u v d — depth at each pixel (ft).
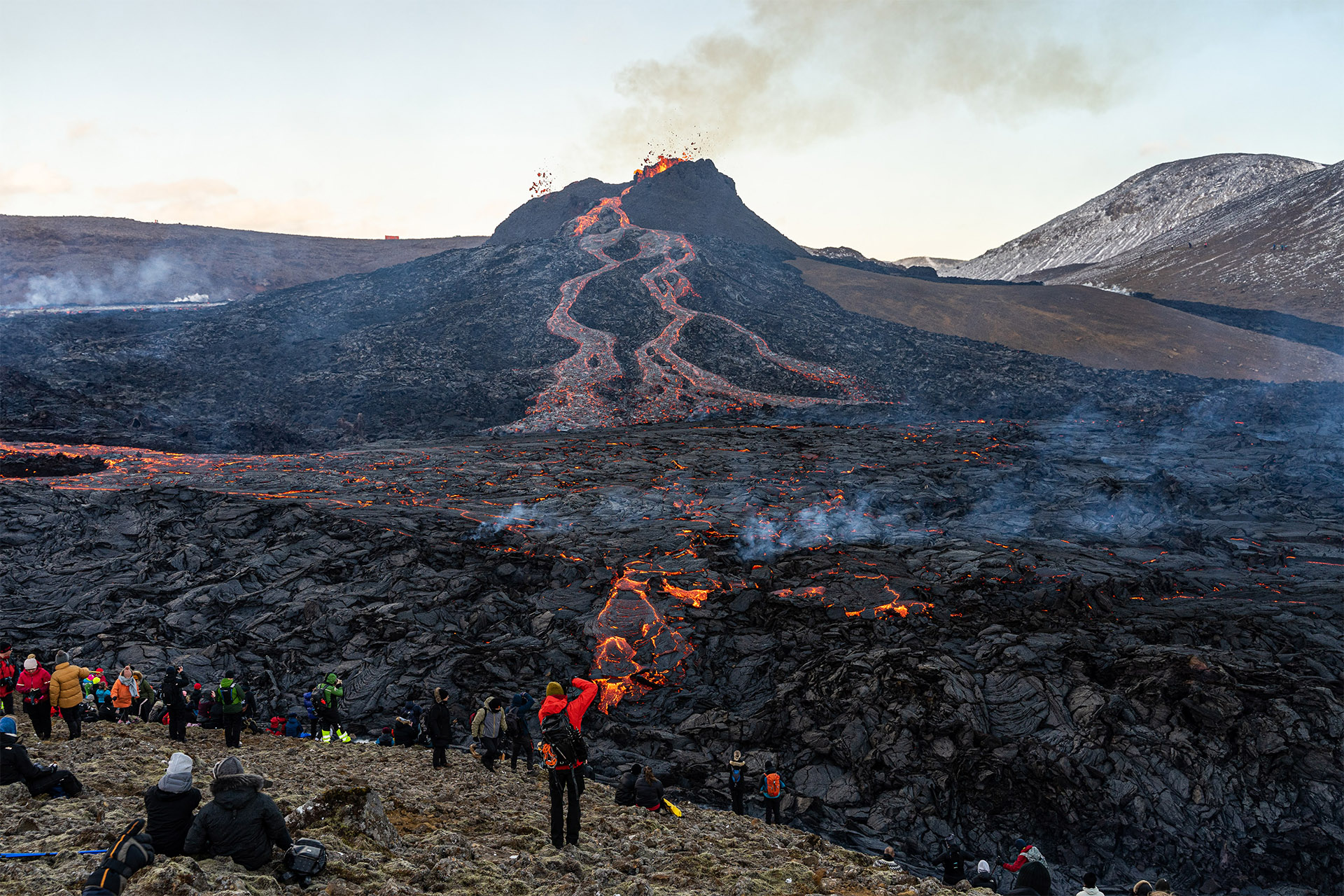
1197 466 240.32
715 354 411.13
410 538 161.17
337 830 30.55
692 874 36.58
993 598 138.51
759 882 36.04
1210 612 130.93
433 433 310.45
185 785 25.14
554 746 35.88
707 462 239.50
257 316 447.01
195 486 210.18
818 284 546.67
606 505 192.44
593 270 512.63
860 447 261.85
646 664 127.75
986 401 368.27
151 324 435.12
